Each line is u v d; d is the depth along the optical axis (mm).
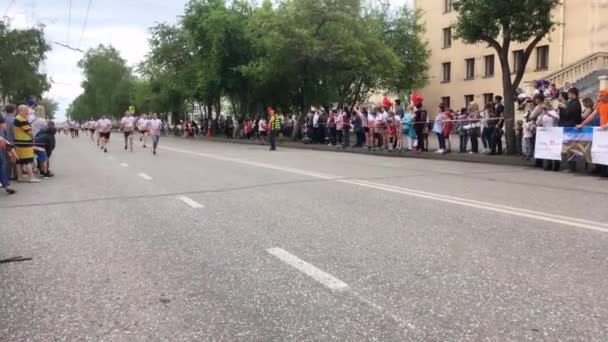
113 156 20234
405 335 3293
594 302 3758
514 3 14859
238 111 53625
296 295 4035
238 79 37625
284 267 4742
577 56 33562
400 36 45656
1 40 43250
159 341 3295
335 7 30641
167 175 12633
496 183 10453
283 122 35375
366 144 21922
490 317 3533
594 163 11727
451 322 3469
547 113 13195
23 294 4195
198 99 48312
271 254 5168
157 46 49656
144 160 17812
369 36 34344
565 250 5117
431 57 46688
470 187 9836
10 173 11977
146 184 10914
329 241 5629
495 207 7551
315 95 34031
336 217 6926
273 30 30375
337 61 30938
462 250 5172
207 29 37656
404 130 19156
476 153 16625
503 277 4332
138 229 6457
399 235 5848
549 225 6266
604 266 4582
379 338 3264
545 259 4816
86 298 4070
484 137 16250
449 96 45125
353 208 7586
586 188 9625
